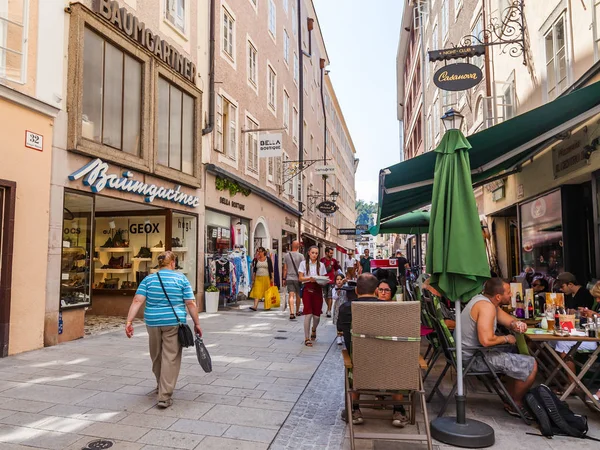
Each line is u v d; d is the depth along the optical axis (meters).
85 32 8.62
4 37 6.83
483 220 14.73
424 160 5.92
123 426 4.13
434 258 4.22
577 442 3.96
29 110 7.15
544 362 5.86
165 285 4.76
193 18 13.12
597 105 6.07
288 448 3.78
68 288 8.05
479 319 4.51
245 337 8.64
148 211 11.45
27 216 7.04
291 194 25.19
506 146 7.07
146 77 10.48
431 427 4.21
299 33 28.05
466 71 7.73
